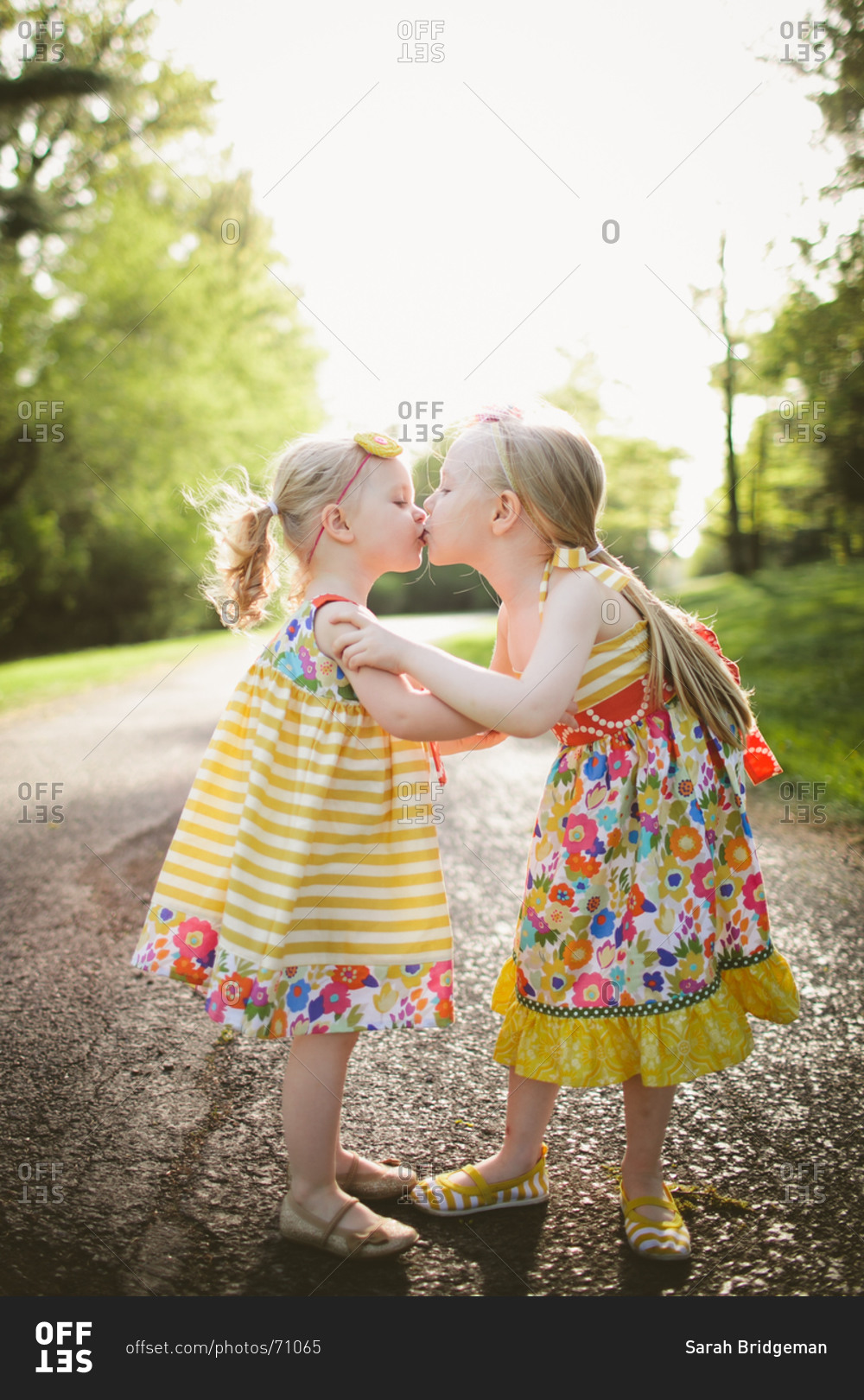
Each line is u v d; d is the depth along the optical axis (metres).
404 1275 1.46
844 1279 1.43
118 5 11.72
